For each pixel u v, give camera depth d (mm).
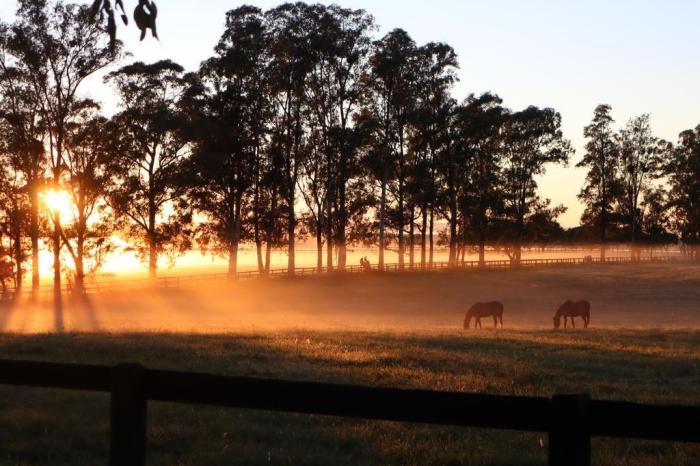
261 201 69062
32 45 52625
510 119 86188
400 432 9773
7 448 8906
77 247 58562
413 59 69812
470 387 12898
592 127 100125
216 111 64562
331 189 68812
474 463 8414
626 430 4809
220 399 5555
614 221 100562
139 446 5695
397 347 19922
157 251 62812
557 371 15500
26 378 5957
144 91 59719
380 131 68750
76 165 56375
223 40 65375
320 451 8930
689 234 106938
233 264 67125
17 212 55156
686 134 103438
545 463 8445
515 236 90000
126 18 6660
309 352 18109
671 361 17844
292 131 67938
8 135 53469
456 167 80062
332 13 67188
